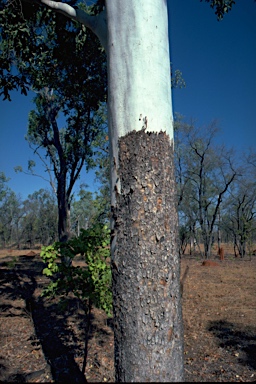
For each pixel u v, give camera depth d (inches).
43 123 587.2
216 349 195.8
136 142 86.9
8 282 458.6
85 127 536.4
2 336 213.6
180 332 84.2
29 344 200.5
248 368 165.6
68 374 152.5
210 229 1106.1
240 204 1095.0
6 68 217.9
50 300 320.2
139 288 81.8
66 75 368.5
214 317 268.2
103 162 616.4
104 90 390.6
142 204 84.8
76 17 116.1
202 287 413.1
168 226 86.2
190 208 1137.4
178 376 81.4
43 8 216.8
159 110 88.8
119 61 90.7
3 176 1961.1
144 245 83.3
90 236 157.4
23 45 209.9
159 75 89.9
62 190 542.3
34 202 1923.0
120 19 92.0
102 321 249.9
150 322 80.7
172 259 85.4
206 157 1081.4
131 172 86.3
